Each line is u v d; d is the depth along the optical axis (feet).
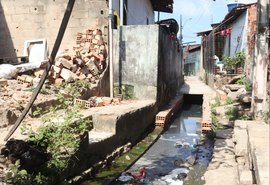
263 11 31.60
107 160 25.31
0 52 42.09
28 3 41.06
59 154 19.12
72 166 20.42
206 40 94.27
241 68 65.26
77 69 35.50
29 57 40.42
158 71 39.93
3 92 28.12
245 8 58.70
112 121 27.45
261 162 9.02
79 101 31.37
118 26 39.83
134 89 40.24
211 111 40.96
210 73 80.33
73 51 38.14
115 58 40.16
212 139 34.04
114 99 36.11
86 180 21.99
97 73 37.58
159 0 65.41
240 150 20.48
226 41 82.43
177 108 53.11
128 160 26.86
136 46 39.83
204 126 36.35
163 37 43.83
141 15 57.67
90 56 37.86
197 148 31.45
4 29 41.83
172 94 58.54
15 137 19.06
